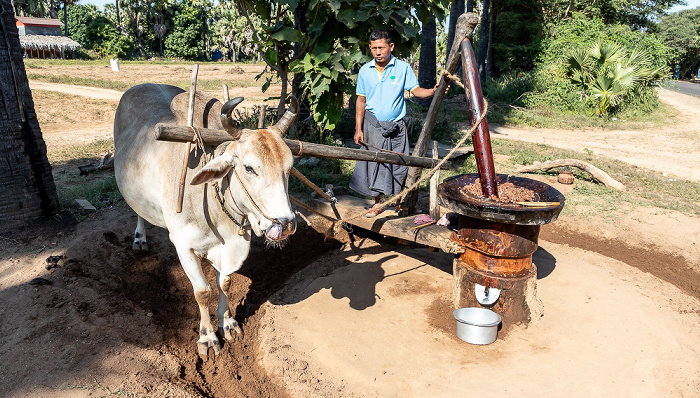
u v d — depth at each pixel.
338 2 5.91
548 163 8.66
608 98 17.22
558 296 4.62
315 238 5.92
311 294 4.64
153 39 67.19
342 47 6.97
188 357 3.74
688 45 50.81
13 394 3.02
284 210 2.75
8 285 4.10
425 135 4.81
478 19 3.96
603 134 14.41
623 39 21.08
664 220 6.68
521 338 3.94
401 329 4.08
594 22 24.05
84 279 4.32
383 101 4.63
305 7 7.91
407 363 3.64
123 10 65.12
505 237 3.90
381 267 5.20
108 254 4.85
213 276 4.96
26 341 3.46
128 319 3.94
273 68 7.48
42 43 46.75
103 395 3.06
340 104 7.23
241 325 4.23
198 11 66.38
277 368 3.62
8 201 5.04
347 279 4.91
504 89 20.06
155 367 3.45
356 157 4.06
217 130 3.26
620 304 4.49
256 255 5.46
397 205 5.04
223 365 3.72
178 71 35.81
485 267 4.07
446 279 4.96
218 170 2.84
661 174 9.32
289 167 2.85
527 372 3.54
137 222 5.04
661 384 3.45
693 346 3.92
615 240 6.29
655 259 5.80
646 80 18.48
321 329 4.05
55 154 9.12
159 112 4.13
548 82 19.62
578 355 3.74
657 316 4.30
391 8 5.96
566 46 22.97
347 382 3.45
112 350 3.49
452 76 4.14
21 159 5.06
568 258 5.58
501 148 10.90
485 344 3.84
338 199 5.62
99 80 24.47
